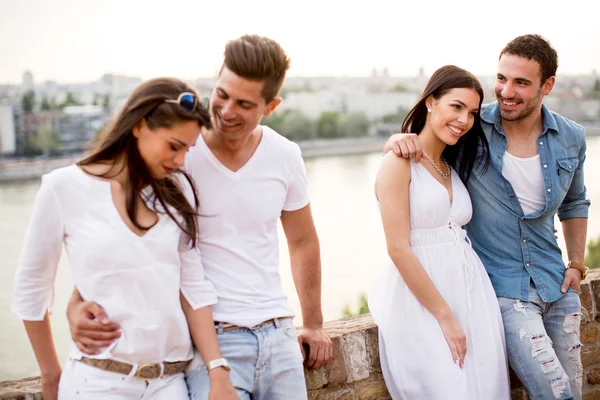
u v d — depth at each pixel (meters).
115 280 1.71
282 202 2.13
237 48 1.90
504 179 2.60
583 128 2.72
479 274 2.52
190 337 1.93
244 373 1.99
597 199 30.98
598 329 3.15
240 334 2.00
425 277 2.37
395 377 2.45
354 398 2.55
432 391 2.38
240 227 2.04
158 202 1.79
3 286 32.91
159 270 1.76
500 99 2.59
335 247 40.84
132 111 1.71
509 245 2.64
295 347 2.08
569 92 58.31
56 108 78.12
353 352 2.54
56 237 1.70
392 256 2.39
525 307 2.57
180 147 1.72
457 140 2.47
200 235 2.02
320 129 87.25
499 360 2.49
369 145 87.75
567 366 2.67
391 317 2.46
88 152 1.77
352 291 31.55
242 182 2.04
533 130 2.66
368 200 57.09
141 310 1.74
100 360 1.72
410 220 2.46
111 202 1.71
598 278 3.18
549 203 2.60
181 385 1.87
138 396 1.77
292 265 2.35
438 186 2.46
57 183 1.68
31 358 26.77
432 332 2.41
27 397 1.94
